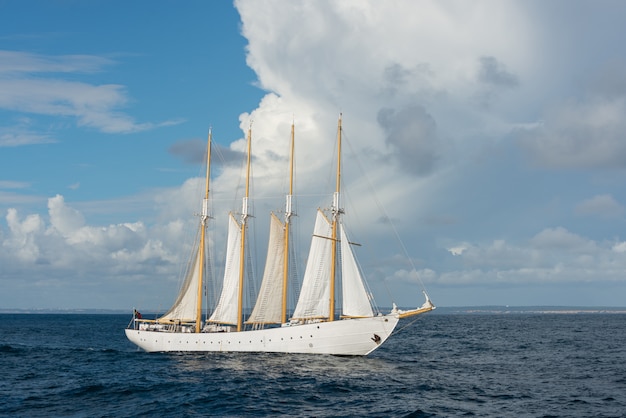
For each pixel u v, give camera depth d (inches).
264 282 3129.9
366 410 1763.0
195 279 3319.4
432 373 2613.2
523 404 1892.2
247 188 3243.1
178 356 3014.3
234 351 3016.7
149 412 1722.4
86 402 1871.3
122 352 3508.9
